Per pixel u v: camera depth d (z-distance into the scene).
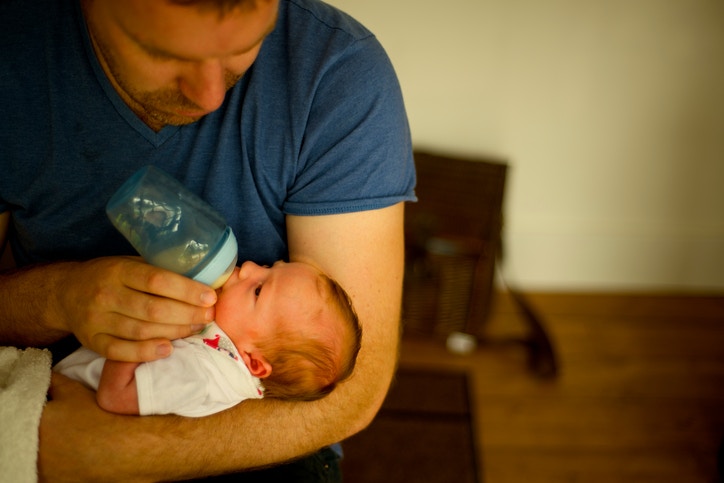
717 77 2.23
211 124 0.98
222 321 1.05
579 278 2.63
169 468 0.93
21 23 0.92
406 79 2.27
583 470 1.95
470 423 2.07
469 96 2.29
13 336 1.01
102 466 0.90
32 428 0.88
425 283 2.22
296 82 0.98
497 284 2.62
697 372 2.28
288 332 1.03
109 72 0.91
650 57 2.21
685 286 2.63
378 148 1.00
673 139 2.36
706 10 2.13
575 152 2.38
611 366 2.29
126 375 0.93
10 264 1.32
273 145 0.99
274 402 0.99
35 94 0.93
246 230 1.05
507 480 1.92
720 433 2.07
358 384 1.03
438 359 2.30
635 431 2.07
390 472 1.92
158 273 0.88
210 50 0.77
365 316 1.05
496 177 2.22
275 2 0.78
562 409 2.14
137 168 0.99
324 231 1.02
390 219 1.04
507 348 2.36
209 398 0.98
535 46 2.20
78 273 0.93
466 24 2.17
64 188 0.98
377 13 2.16
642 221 2.52
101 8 0.79
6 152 0.96
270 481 1.11
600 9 2.13
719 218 2.51
